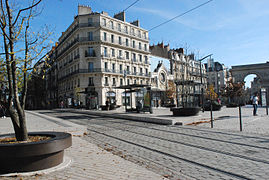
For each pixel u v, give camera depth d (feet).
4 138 15.81
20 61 15.58
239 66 163.22
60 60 184.14
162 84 174.19
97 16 139.44
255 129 29.94
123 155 18.67
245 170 13.93
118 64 147.64
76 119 56.54
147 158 17.61
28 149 12.10
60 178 11.84
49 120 47.14
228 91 150.71
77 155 17.44
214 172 13.88
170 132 30.63
